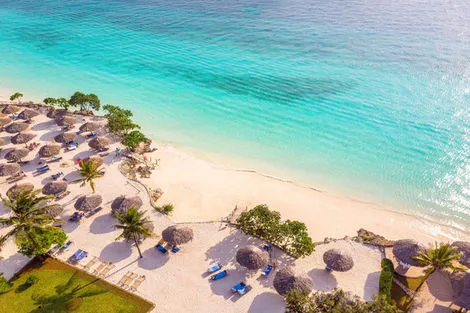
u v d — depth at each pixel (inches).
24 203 1175.0
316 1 5654.5
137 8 5418.3
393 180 1801.2
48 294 1153.4
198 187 1753.2
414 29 4116.6
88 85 2896.2
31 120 2274.9
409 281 1234.6
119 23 4645.7
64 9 5428.2
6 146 2009.1
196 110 2508.6
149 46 3809.1
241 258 1242.6
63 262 1280.8
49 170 1795.0
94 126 2076.8
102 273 1244.5
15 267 1258.0
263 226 1380.4
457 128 2194.9
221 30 4308.6
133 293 1175.0
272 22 4581.7
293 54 3506.4
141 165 1888.5
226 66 3260.3
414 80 2837.1
